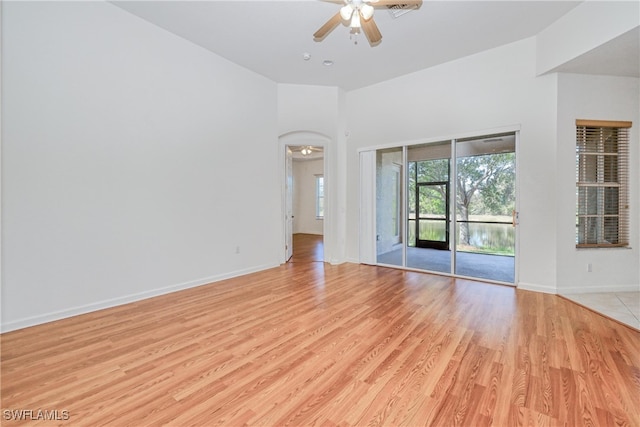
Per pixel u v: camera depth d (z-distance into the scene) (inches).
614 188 146.3
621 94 141.9
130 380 73.5
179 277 147.9
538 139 143.7
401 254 197.9
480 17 127.3
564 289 141.9
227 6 121.3
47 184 106.1
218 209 165.5
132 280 130.3
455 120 168.4
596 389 69.5
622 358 83.2
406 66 175.8
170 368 78.9
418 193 190.7
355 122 210.5
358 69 179.9
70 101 110.7
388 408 63.7
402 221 196.2
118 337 96.6
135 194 130.4
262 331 101.5
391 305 126.8
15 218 99.9
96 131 117.7
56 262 108.9
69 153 111.0
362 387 70.8
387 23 131.6
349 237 216.4
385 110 196.2
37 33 102.8
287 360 83.0
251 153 183.6
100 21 117.8
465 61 163.8
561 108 139.1
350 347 90.3
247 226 182.2
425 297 137.3
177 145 145.4
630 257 144.6
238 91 174.4
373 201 205.5
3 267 98.0
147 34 132.5
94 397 67.1
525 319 111.3
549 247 142.6
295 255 245.4
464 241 173.3
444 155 178.5
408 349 88.9
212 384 72.1
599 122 141.1
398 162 196.9
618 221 145.9
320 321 110.0
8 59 97.0
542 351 87.3
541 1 117.2
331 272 186.7
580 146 144.0
